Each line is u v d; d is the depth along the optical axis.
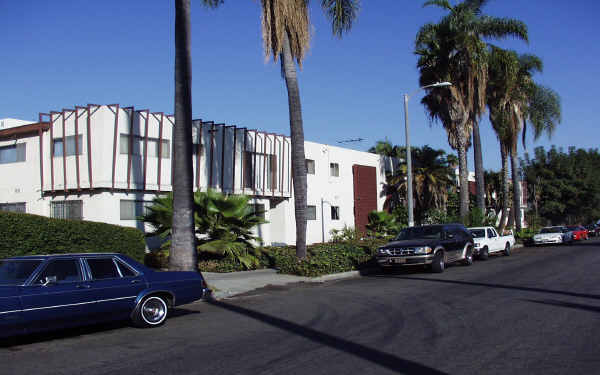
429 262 18.03
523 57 37.22
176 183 13.95
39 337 8.72
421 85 31.73
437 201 38.44
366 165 37.53
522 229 40.78
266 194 28.28
